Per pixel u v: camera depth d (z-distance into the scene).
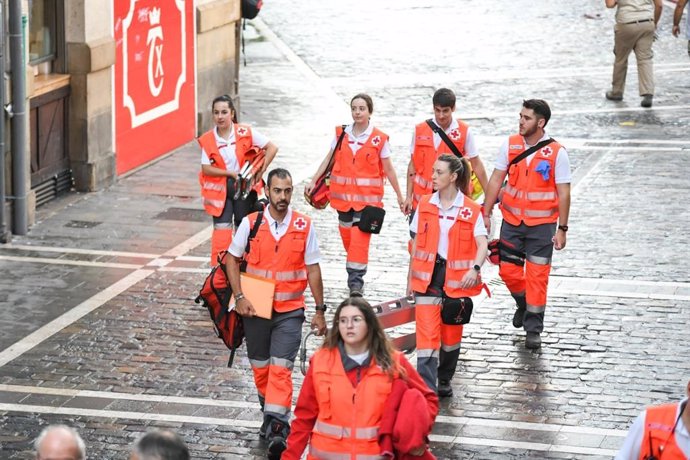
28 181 48.47
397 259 45.72
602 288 42.03
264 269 30.09
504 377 34.84
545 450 30.39
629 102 71.44
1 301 40.53
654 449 20.67
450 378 33.34
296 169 58.25
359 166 41.69
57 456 19.47
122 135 56.66
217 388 34.09
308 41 89.44
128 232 48.62
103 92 54.62
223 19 65.56
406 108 70.69
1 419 31.80
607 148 61.66
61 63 53.09
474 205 31.88
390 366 23.03
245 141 40.94
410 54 84.88
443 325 32.78
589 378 34.81
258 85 76.19
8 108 46.75
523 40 89.00
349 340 22.97
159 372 35.09
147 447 18.41
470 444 30.66
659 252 45.94
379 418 23.05
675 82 76.25
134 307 40.19
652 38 69.75
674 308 40.19
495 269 44.44
